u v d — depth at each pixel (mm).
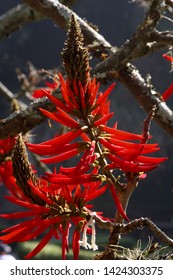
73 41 899
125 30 15281
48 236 870
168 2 1191
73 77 898
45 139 13633
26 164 905
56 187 859
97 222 849
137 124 14508
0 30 2045
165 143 14023
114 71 1197
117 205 838
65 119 884
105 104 908
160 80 14289
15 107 1621
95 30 1349
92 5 15250
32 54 15461
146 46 1194
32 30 15430
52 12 1334
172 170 14289
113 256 852
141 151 832
